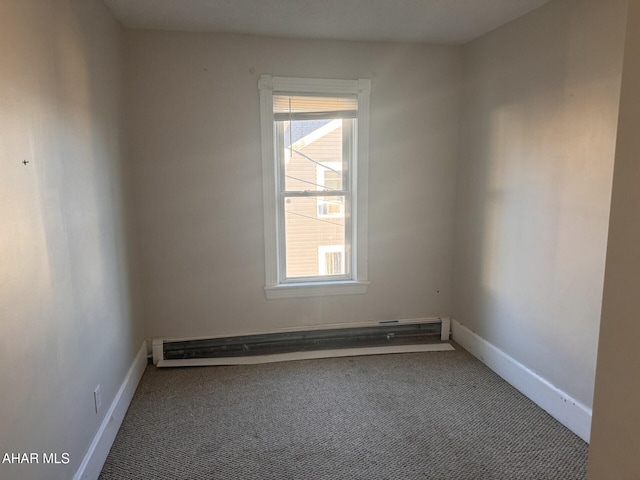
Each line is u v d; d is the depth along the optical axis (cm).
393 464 210
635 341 103
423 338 362
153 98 300
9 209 130
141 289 315
